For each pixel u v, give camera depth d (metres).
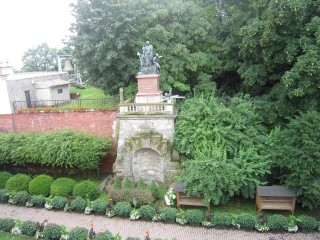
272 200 19.33
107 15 25.22
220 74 33.28
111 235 17.00
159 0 28.84
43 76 37.56
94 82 28.97
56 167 27.61
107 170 27.36
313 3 22.31
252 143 21.19
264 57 23.44
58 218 20.84
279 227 17.78
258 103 24.80
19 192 23.28
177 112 24.45
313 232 17.72
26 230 18.36
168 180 23.02
